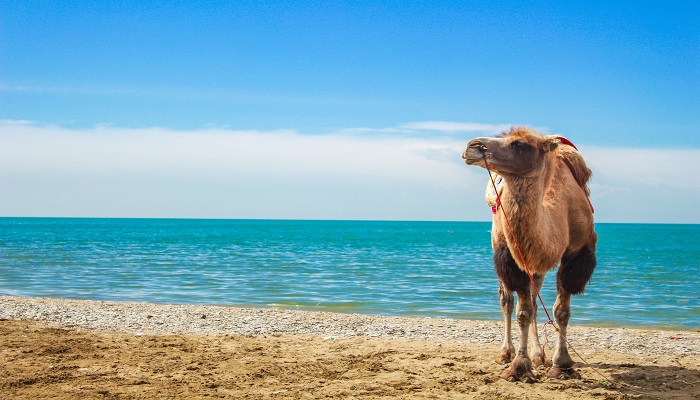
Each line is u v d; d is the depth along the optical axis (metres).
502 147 7.50
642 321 16.75
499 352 10.23
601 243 83.19
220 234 108.81
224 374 8.41
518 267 7.98
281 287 24.25
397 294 22.31
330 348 10.48
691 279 29.47
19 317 13.62
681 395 7.75
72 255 42.97
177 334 11.99
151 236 92.88
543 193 7.73
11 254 43.44
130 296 20.88
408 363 9.27
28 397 7.07
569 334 12.94
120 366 8.76
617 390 7.95
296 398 7.33
